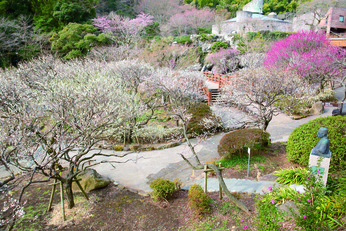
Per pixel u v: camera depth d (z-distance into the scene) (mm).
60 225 5340
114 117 6941
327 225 3676
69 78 12477
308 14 32719
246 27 32250
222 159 8133
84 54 23438
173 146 10328
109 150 10125
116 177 7699
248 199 5484
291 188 5102
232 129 11523
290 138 6777
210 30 36250
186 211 5500
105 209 5918
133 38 27938
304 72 14453
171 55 25453
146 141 10805
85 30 25562
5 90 8609
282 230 3912
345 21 26766
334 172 5637
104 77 10766
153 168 8266
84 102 6723
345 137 5805
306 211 3568
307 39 17422
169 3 38469
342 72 14617
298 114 12781
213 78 21422
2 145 4746
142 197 6438
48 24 27562
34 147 5438
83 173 7082
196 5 43312
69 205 5906
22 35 23922
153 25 34219
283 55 16656
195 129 11297
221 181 5320
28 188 6910
